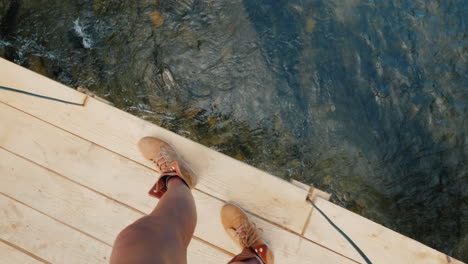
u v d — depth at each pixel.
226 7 2.49
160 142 1.99
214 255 1.97
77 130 2.04
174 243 1.33
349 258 1.93
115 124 2.05
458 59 2.42
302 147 2.47
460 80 2.41
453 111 2.41
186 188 1.75
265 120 2.48
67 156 2.04
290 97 2.47
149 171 2.03
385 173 2.46
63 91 2.04
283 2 2.50
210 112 2.48
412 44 2.45
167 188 1.81
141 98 2.49
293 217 1.98
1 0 2.51
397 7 2.48
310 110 2.47
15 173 2.04
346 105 2.46
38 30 2.50
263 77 2.47
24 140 2.04
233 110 2.48
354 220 1.95
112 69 2.50
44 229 2.00
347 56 2.47
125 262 1.12
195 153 2.04
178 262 1.30
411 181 2.45
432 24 2.45
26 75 2.04
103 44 2.50
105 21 2.50
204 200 2.01
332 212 1.97
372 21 2.47
